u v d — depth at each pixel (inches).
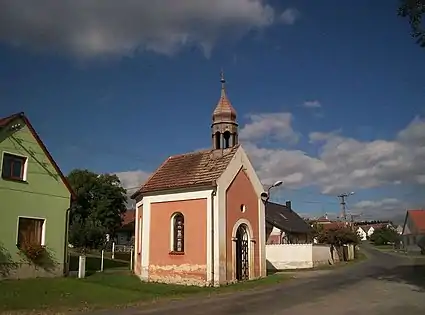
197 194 1102.4
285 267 1744.6
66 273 1055.0
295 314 592.7
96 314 620.4
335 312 606.2
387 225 5565.9
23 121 993.5
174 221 1140.5
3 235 927.7
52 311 645.3
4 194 939.3
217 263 1051.3
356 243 2485.2
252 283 1045.8
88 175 2647.6
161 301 758.5
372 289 879.7
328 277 1195.3
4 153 948.6
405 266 1642.5
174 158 1266.0
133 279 1135.0
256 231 1186.0
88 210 2623.0
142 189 1205.1
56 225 1042.7
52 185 1045.8
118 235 3184.1
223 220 1081.4
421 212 3786.9
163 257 1129.4
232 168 1133.1
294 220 2554.1
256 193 1204.5
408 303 678.5
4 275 919.0
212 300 763.4
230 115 1214.3
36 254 971.3
